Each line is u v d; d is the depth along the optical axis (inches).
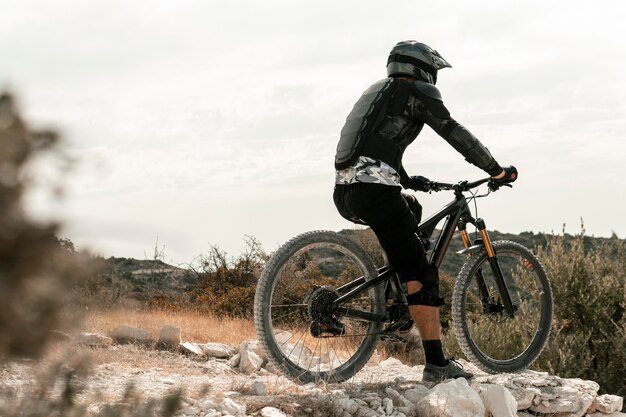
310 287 179.8
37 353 42.4
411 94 171.8
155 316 384.5
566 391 192.5
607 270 463.2
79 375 61.0
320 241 177.6
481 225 196.1
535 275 207.8
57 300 41.5
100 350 229.3
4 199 38.7
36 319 41.6
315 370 187.3
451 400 160.7
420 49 176.6
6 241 38.8
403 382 182.1
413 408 163.8
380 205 169.0
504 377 195.3
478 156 173.9
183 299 626.2
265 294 172.2
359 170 169.8
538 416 188.9
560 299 447.2
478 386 179.8
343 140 174.2
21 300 40.4
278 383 182.9
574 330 448.1
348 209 175.0
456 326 195.0
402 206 171.6
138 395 63.9
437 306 176.9
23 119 38.4
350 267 191.2
